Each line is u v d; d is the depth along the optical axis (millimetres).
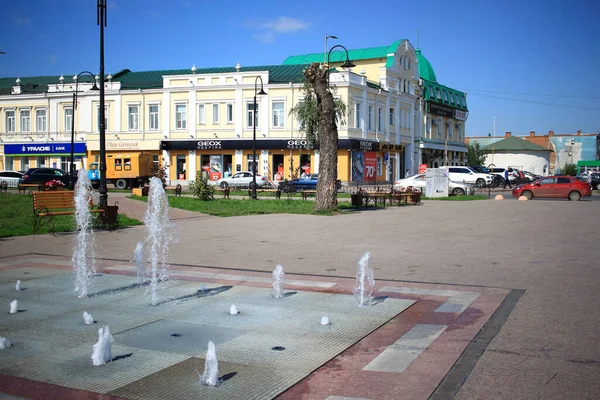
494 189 49438
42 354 5727
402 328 6625
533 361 5480
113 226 17328
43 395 4734
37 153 58562
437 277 9625
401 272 10102
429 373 5199
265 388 4879
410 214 22969
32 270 10406
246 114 51969
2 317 7121
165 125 54281
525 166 91062
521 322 6797
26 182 44031
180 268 10609
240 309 7523
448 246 13391
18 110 59688
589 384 4926
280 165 51531
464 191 38812
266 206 27312
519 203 30266
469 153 81438
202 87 52844
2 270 10398
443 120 71000
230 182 47156
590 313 7176
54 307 7641
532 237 15023
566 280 9250
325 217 21531
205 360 5512
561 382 4973
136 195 35469
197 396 4711
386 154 56281
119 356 5672
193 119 53531
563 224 18531
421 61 71438
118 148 55719
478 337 6238
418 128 63656
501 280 9305
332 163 23297
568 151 104000
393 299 8062
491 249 12836
